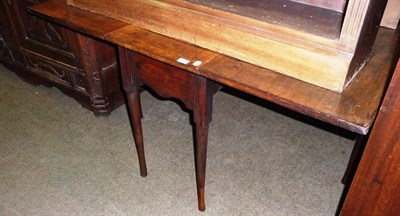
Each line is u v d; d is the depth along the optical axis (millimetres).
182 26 938
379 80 813
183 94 1017
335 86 770
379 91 779
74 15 1129
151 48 939
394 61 880
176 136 1655
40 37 1700
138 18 1027
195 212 1300
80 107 1848
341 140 1625
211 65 869
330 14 886
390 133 682
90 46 1545
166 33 988
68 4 1186
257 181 1420
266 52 826
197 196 1339
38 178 1442
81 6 1155
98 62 1608
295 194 1366
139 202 1342
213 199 1346
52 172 1470
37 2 1557
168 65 985
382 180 754
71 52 1632
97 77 1644
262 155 1547
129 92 1154
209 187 1394
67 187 1403
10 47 1910
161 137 1649
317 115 731
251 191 1378
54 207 1324
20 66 1966
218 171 1465
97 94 1702
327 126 1702
